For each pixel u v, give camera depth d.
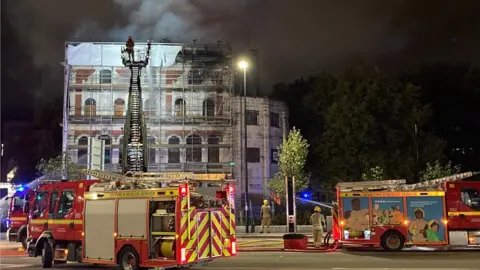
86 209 14.35
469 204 19.08
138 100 39.09
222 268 14.42
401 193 19.36
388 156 39.44
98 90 46.47
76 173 37.72
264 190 47.94
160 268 13.55
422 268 13.86
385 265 14.70
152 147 45.56
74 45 46.91
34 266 16.16
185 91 47.75
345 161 39.97
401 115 40.75
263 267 14.52
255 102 49.28
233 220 14.21
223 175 14.25
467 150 50.09
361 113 39.66
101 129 45.88
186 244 12.61
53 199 15.66
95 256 13.97
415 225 19.14
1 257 19.45
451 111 50.31
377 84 40.88
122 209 13.56
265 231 29.20
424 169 39.34
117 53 46.97
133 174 14.45
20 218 22.36
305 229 30.72
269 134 49.47
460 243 18.91
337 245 20.64
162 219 12.92
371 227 19.39
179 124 47.12
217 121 47.75
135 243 13.14
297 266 14.66
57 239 15.16
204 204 13.75
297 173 34.94
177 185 12.98
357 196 19.70
